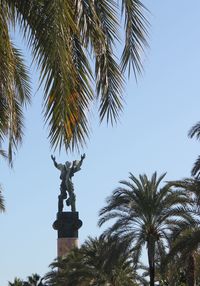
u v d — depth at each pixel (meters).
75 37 10.84
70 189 94.25
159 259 43.28
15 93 14.69
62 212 93.00
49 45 9.71
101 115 10.81
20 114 14.84
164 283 53.81
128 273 53.50
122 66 10.20
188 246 33.72
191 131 33.03
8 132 11.93
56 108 9.69
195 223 35.69
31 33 10.22
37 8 10.28
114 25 10.80
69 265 57.41
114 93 10.78
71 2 10.16
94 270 53.59
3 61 10.46
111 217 42.22
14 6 10.46
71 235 91.88
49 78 9.77
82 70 10.80
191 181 37.88
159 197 40.59
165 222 41.28
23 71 14.70
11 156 12.23
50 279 64.06
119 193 41.78
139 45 10.15
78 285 55.16
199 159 33.00
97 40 10.41
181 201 39.19
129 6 10.15
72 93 10.05
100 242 43.56
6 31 10.12
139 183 41.75
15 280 94.81
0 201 32.44
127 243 41.47
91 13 10.38
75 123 10.14
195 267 40.25
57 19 9.14
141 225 42.03
